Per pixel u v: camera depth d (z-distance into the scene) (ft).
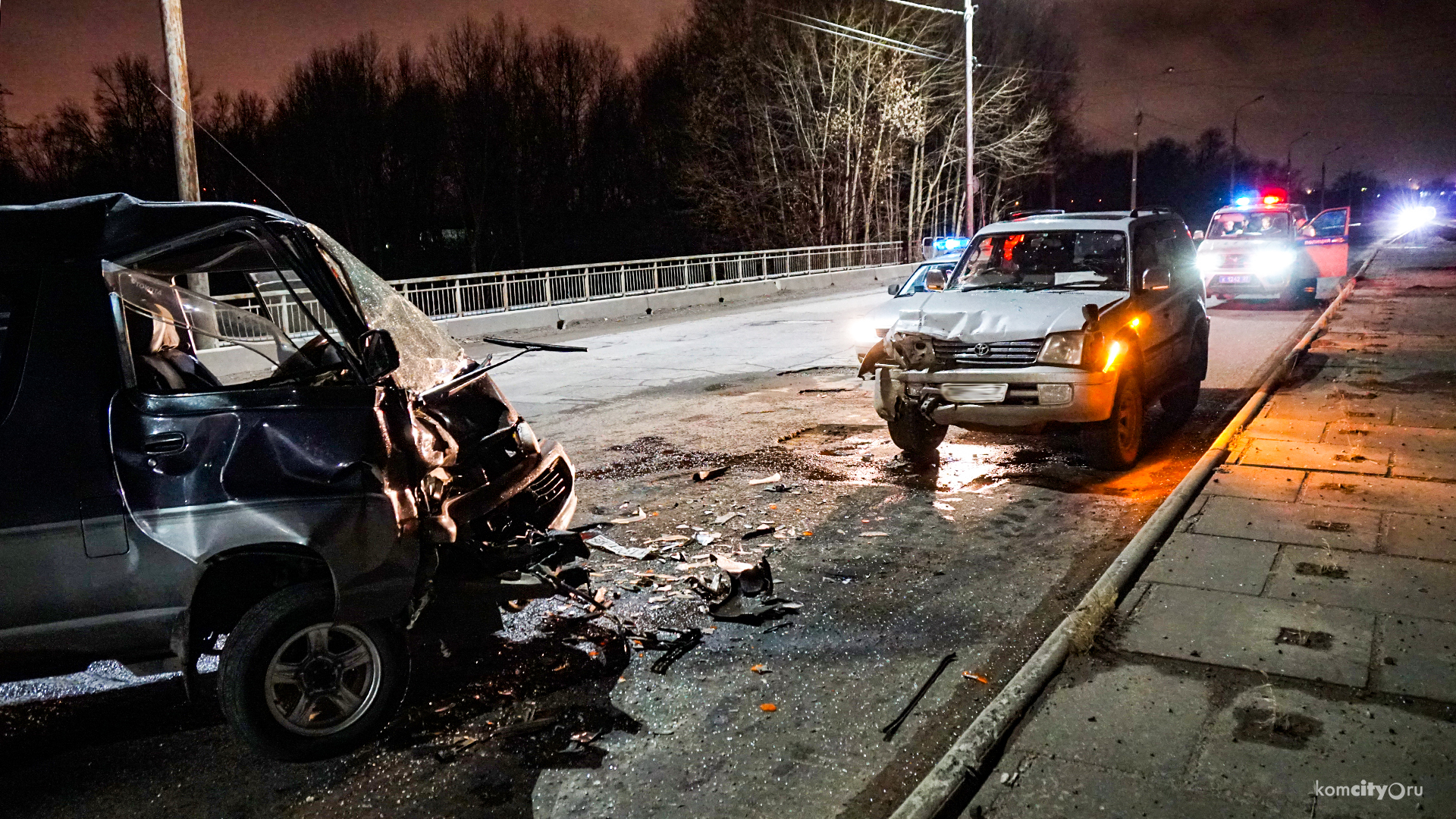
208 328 15.39
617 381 42.22
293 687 12.07
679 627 15.67
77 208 12.23
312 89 159.63
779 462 26.37
